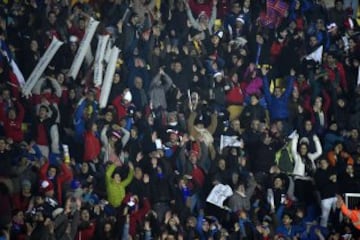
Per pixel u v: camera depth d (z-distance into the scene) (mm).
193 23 93250
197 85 90125
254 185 86000
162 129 86625
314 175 88688
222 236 81562
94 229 77688
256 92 91625
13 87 82375
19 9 85562
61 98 83812
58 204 77688
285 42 95625
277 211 85375
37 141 81375
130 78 87812
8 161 77188
